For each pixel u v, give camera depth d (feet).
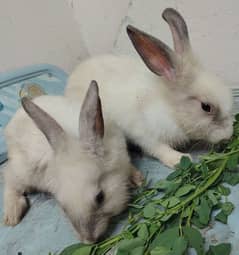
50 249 1.22
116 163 1.22
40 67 1.91
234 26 1.68
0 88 1.82
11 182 1.44
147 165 1.47
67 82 1.73
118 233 1.18
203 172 1.21
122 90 1.47
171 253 0.99
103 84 1.52
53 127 1.19
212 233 1.09
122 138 1.35
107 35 1.98
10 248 1.27
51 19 1.98
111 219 1.23
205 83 1.32
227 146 1.34
